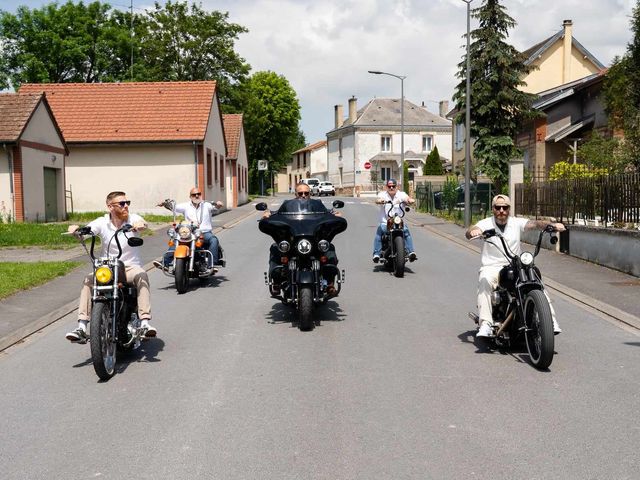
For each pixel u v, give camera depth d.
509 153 32.97
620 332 8.22
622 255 12.62
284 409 5.43
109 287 6.53
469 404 5.52
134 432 4.99
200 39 54.22
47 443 4.81
